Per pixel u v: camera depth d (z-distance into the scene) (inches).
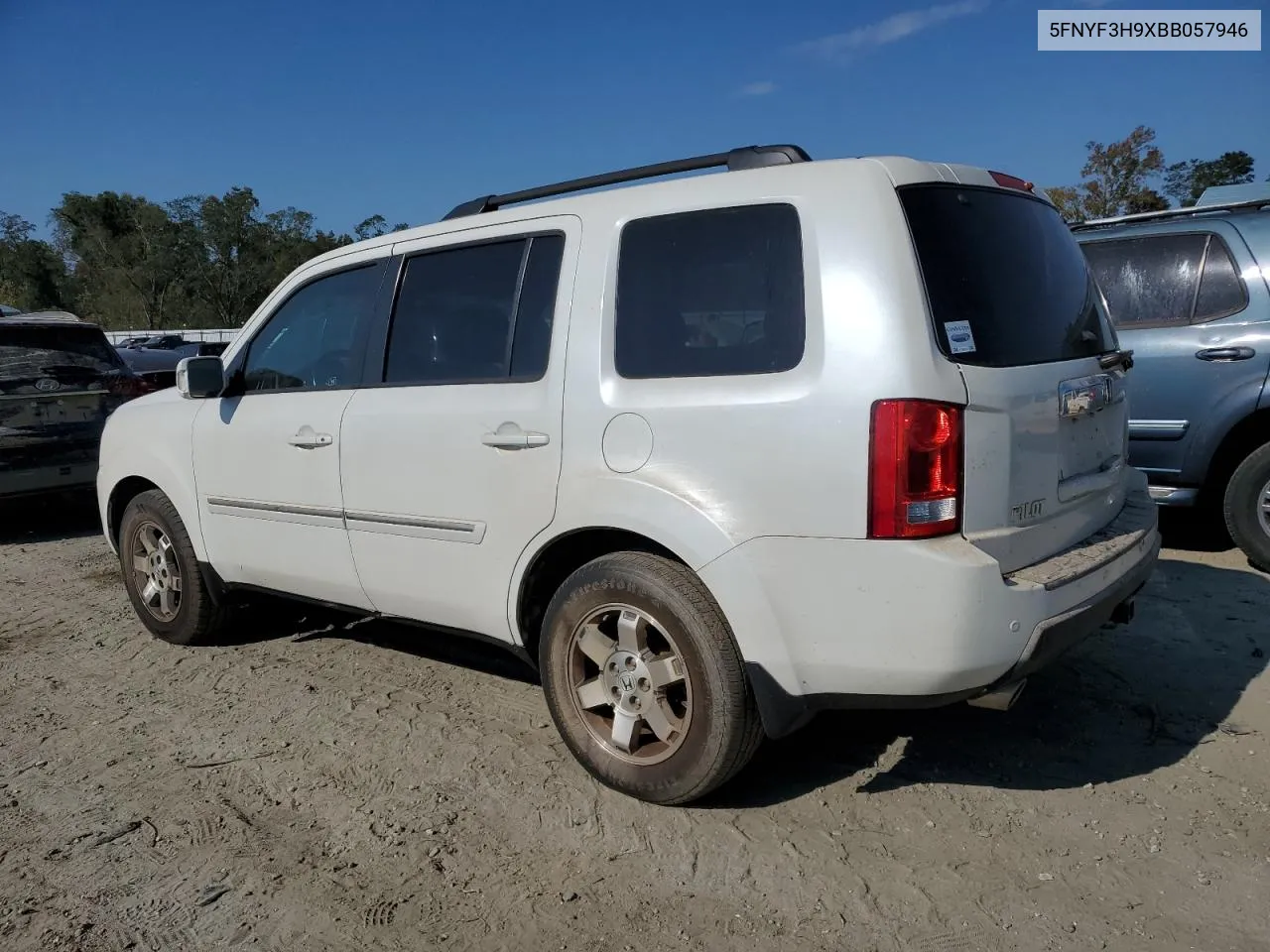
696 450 115.6
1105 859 112.3
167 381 355.9
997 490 109.6
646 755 126.0
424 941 103.3
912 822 121.4
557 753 143.9
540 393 131.1
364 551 155.9
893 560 104.4
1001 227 123.0
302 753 147.9
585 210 132.8
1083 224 235.9
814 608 109.1
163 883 115.3
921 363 104.7
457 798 132.0
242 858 119.7
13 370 309.0
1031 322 120.3
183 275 2977.4
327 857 119.4
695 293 120.2
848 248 109.4
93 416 325.4
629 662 126.0
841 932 101.8
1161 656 168.9
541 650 134.0
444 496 141.9
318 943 103.4
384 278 157.2
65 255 3137.3
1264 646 171.9
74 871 118.3
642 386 121.6
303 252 3058.6
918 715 151.5
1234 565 219.0
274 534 171.2
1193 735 141.1
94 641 206.2
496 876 114.3
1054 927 101.2
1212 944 97.9
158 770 144.5
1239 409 208.1
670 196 124.9
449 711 161.0
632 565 122.6
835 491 106.4
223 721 161.2
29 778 143.3
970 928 101.5
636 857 116.5
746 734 117.8
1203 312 214.5
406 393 149.0
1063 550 122.2
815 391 108.0
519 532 133.5
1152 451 222.4
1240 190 289.9
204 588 192.1
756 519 111.4
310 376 167.5
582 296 129.2
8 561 285.9
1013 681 109.0
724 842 118.6
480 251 144.7
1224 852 112.8
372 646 195.9
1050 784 129.3
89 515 359.6
